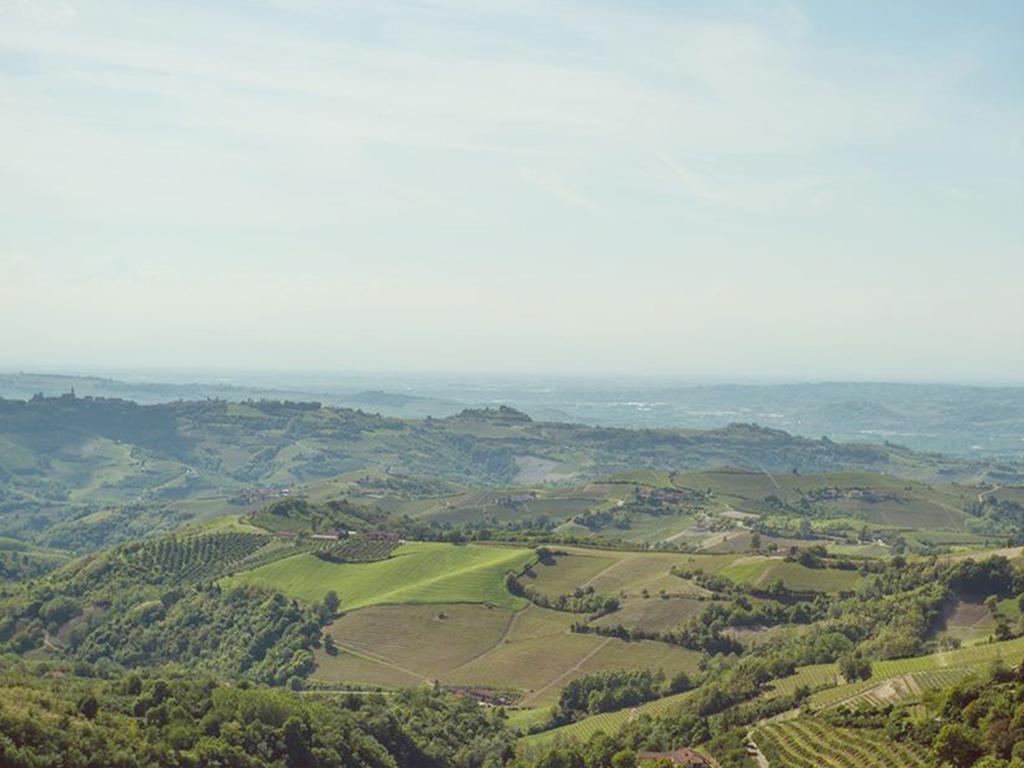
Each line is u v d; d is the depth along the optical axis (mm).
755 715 176750
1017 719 129000
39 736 119938
